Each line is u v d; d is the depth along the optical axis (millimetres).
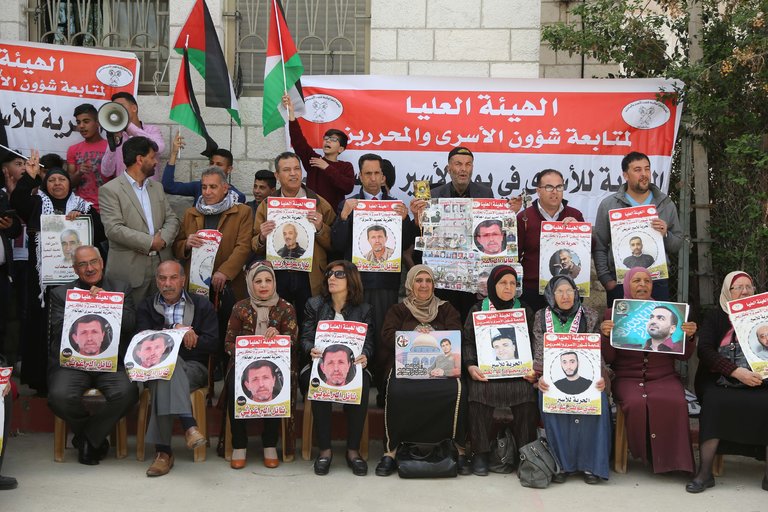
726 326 6246
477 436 6160
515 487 5887
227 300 7121
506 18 8336
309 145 7809
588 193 8070
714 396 5965
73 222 6809
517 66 8359
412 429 6129
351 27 8625
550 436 6016
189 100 7805
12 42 8156
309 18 8617
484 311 6336
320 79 8133
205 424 6355
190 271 7020
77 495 5602
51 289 6754
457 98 8109
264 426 6297
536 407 6195
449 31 8375
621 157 8008
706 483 5902
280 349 6199
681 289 7500
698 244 7691
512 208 6828
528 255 7055
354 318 6461
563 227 6777
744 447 6047
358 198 7363
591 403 5941
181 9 8461
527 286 7023
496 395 6148
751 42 7043
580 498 5680
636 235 6797
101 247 7625
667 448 5973
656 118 7953
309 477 6047
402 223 7090
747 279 6199
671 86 7902
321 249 7215
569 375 6016
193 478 5980
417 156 8141
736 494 5805
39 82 8188
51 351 6406
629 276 6398
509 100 8086
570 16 11297
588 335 6062
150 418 6035
